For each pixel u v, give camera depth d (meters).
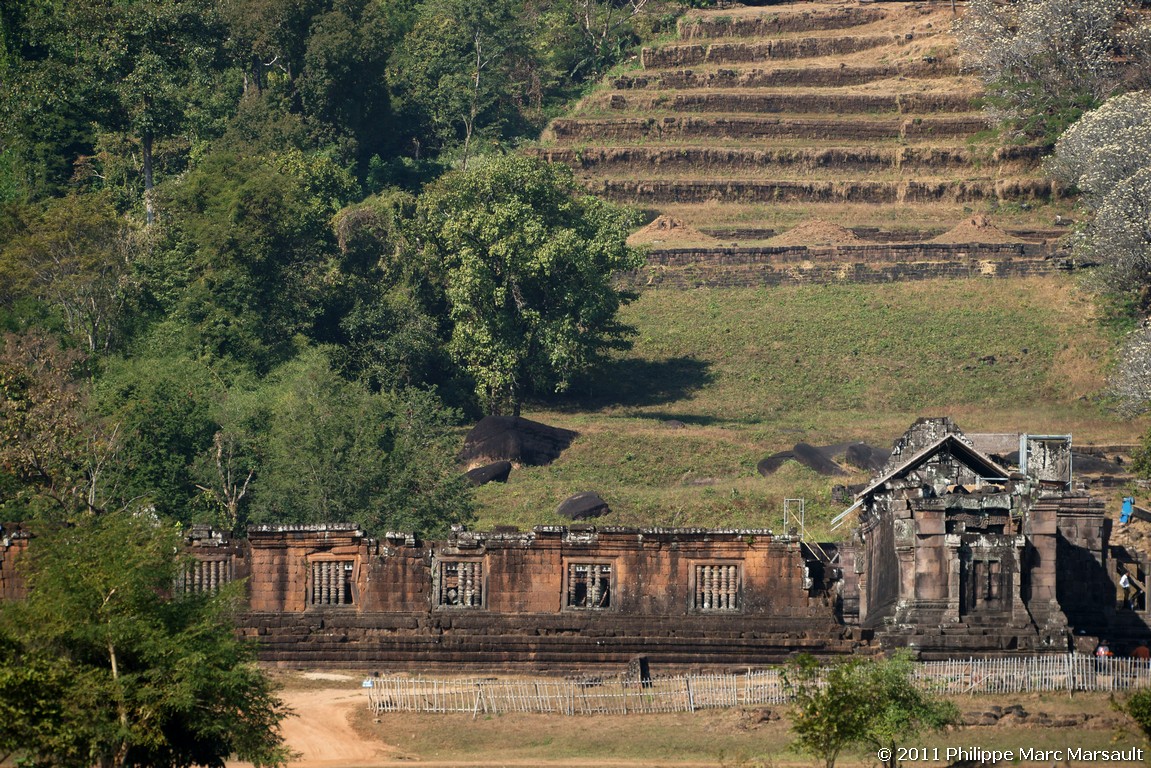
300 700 193.75
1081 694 189.12
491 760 171.38
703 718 185.75
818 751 155.50
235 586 155.50
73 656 142.38
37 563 150.62
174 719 145.25
